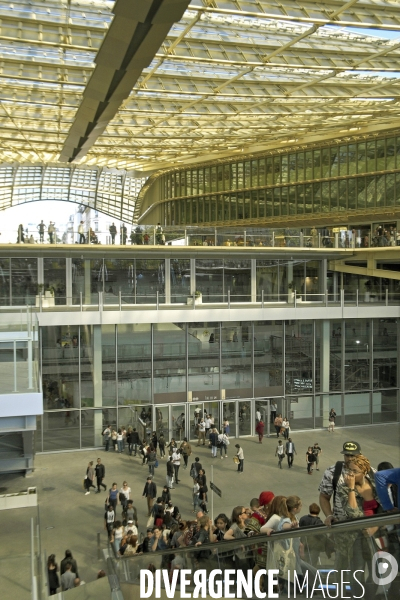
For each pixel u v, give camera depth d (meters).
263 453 29.64
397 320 35.38
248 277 34.84
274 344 33.41
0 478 26.25
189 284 34.03
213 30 21.41
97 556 17.00
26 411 15.87
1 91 28.45
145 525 20.77
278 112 31.16
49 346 30.02
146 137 36.31
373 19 18.50
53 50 22.83
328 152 42.44
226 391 32.53
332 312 33.78
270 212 46.34
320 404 34.19
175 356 31.95
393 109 29.55
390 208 39.03
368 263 37.66
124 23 13.28
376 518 4.62
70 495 24.06
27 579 8.87
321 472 26.67
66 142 31.61
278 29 21.92
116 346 31.00
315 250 35.06
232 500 23.11
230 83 27.27
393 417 35.47
